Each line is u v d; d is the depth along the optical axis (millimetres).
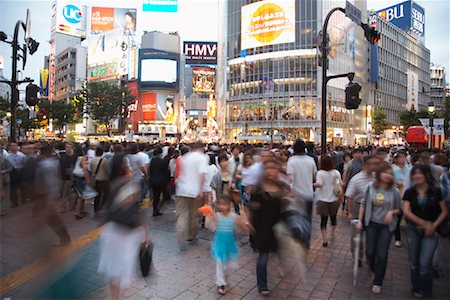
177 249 6359
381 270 4625
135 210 3939
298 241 4562
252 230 4465
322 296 4504
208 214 4844
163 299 4328
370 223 4840
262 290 4480
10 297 3816
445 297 4512
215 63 89625
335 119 61469
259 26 63531
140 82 79125
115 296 3904
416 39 100812
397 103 88250
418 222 4469
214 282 4887
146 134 77000
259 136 48875
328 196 6629
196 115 89125
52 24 110562
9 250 4301
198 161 6500
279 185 4520
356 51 70312
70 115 51906
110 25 98125
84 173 8492
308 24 60219
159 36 82938
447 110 43906
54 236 3346
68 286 3330
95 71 90500
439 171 6418
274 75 62031
